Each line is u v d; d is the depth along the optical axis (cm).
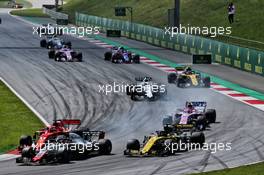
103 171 9650
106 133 13062
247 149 11256
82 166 10044
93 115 14800
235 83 19150
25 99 16712
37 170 9806
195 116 12988
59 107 15725
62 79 19538
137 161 10344
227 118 14212
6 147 12212
